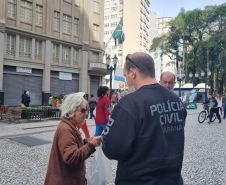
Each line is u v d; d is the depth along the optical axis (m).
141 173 1.21
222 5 36.81
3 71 18.14
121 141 1.19
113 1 70.75
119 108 1.25
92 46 25.56
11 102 18.67
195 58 40.06
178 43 41.66
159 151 1.21
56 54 22.36
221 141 6.74
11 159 4.64
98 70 25.16
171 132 1.30
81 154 1.65
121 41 25.97
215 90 49.28
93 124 10.24
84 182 1.88
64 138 1.72
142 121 1.21
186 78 38.94
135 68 1.43
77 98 1.86
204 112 11.62
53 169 1.77
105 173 1.98
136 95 1.29
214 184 3.51
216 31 37.81
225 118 14.47
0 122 10.87
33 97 20.27
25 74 19.58
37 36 20.17
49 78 21.22
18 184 3.39
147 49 77.75
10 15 18.62
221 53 34.16
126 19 68.81
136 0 68.12
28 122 10.96
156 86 1.39
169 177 1.23
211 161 4.68
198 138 7.17
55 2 21.88
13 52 18.81
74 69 23.94
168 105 1.34
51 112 12.20
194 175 3.89
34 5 20.11
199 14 38.06
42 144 6.03
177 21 37.38
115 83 33.06
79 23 24.38
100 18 26.91
